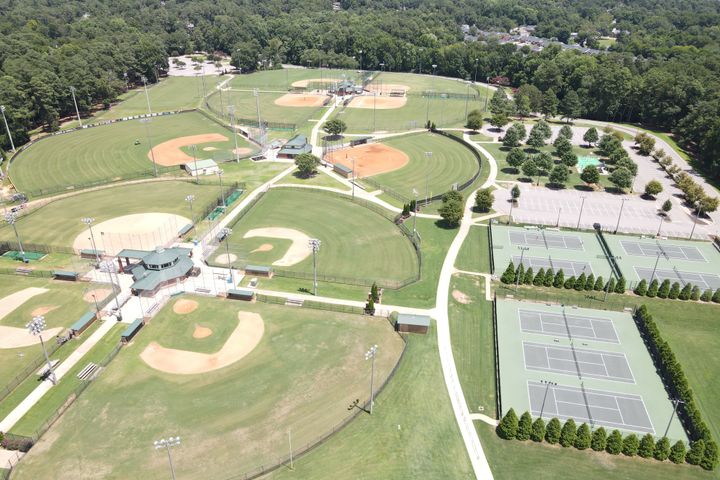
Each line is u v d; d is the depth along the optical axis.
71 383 75.25
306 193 138.25
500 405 71.62
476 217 125.88
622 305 93.25
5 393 73.00
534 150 170.25
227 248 107.31
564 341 84.19
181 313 89.94
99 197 135.75
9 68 187.62
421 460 63.88
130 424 68.19
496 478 61.88
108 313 90.19
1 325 86.69
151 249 109.62
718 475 62.19
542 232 118.50
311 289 96.75
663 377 77.25
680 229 120.62
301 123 197.88
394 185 143.75
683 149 174.38
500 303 93.38
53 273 100.50
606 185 145.50
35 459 63.25
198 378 75.94
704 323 89.00
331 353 80.75
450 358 80.62
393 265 104.94
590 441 65.31
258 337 84.19
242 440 65.81
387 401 72.19
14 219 109.56
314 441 65.62
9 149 170.25
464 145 176.88
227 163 159.62
